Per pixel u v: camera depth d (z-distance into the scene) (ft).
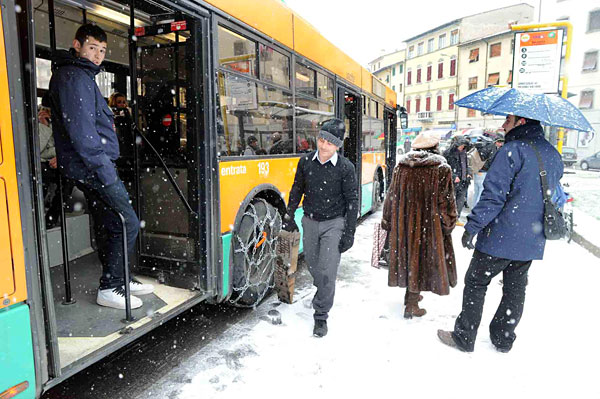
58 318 9.17
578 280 16.48
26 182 5.98
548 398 8.85
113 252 9.91
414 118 163.22
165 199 11.38
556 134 22.77
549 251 21.11
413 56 165.78
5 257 5.74
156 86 11.36
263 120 13.23
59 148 8.79
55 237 13.09
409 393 8.97
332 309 13.52
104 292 9.91
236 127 11.72
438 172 11.71
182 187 11.12
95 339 8.15
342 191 11.46
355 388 9.12
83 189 9.46
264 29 12.97
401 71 174.81
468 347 10.76
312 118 17.26
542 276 17.01
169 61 11.18
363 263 18.88
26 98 5.98
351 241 11.41
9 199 5.76
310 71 16.94
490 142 27.53
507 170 9.66
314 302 11.76
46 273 6.40
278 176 14.21
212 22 10.39
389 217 12.80
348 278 16.74
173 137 11.21
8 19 5.65
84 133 8.25
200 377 9.53
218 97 10.73
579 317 12.98
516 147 9.73
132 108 11.39
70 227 13.65
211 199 10.77
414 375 9.68
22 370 6.04
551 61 20.52
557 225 9.66
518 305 10.48
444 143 101.45
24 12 5.89
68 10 11.78
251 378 9.48
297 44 15.52
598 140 98.27
